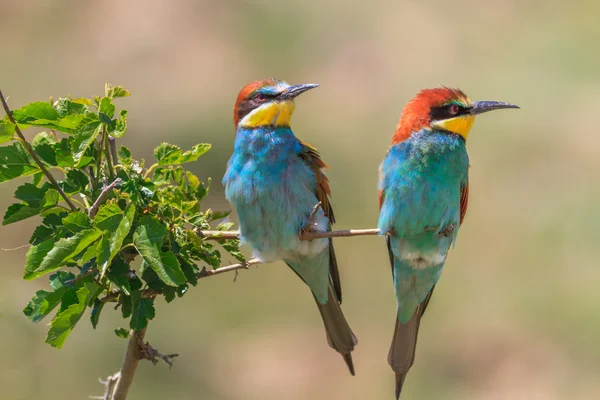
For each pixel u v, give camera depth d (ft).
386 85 55.77
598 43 57.36
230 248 18.13
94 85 54.95
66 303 15.21
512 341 39.55
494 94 54.24
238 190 22.82
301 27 59.57
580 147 49.62
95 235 15.07
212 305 39.68
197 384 37.29
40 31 58.59
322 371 38.09
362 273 41.45
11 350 33.99
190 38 58.65
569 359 39.22
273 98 22.97
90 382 34.37
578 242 44.21
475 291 42.01
